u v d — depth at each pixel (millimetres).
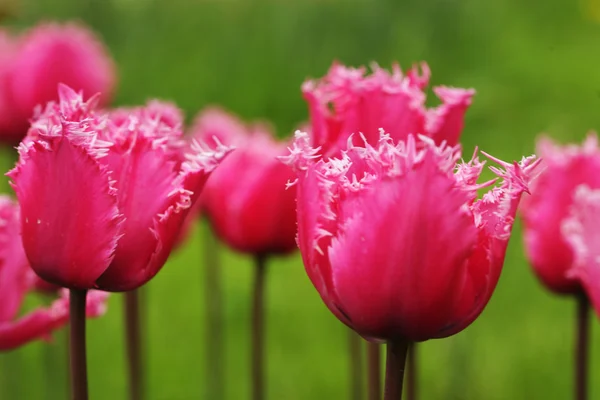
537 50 2990
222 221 1082
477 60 2963
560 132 2449
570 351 1707
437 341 1779
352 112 829
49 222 777
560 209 996
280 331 1908
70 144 770
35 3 3211
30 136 790
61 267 781
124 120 805
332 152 827
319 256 764
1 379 1534
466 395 1574
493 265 761
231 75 2994
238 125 1400
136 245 785
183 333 1919
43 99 1300
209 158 788
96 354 1815
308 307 2020
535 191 1007
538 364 1665
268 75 2971
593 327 1847
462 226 747
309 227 765
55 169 772
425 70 837
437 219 747
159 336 1909
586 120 2559
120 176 782
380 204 749
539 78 2822
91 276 782
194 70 3033
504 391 1603
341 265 757
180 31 3143
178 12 3176
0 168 2172
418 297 753
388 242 750
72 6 3223
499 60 2959
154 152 784
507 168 759
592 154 996
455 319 763
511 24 3111
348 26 3037
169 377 1753
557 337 1751
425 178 745
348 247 754
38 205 778
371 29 3029
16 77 1304
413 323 759
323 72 2971
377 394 961
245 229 1068
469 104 830
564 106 2668
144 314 1377
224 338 1903
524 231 1022
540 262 1011
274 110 2943
